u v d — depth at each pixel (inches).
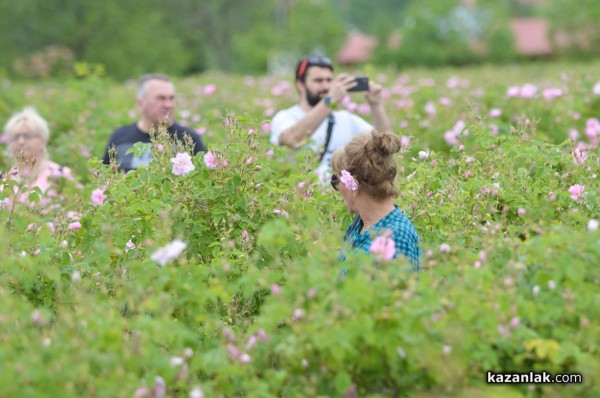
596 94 849.5
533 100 817.5
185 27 4746.6
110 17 3698.3
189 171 466.3
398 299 312.3
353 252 340.8
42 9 3543.3
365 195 411.5
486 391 311.6
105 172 497.7
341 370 317.7
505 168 529.0
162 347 354.3
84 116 930.1
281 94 1060.5
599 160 546.0
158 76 631.2
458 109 823.7
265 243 362.6
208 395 322.7
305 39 4542.3
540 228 354.6
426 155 528.7
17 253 421.4
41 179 657.6
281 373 317.7
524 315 320.8
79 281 380.5
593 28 4008.4
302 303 321.1
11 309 327.6
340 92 613.0
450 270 333.7
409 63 4493.1
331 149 624.4
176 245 336.2
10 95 1228.5
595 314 323.9
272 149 546.6
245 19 5132.9
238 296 414.6
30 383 295.6
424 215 466.9
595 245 322.3
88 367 303.1
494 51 4468.5
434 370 305.9
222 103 1015.6
